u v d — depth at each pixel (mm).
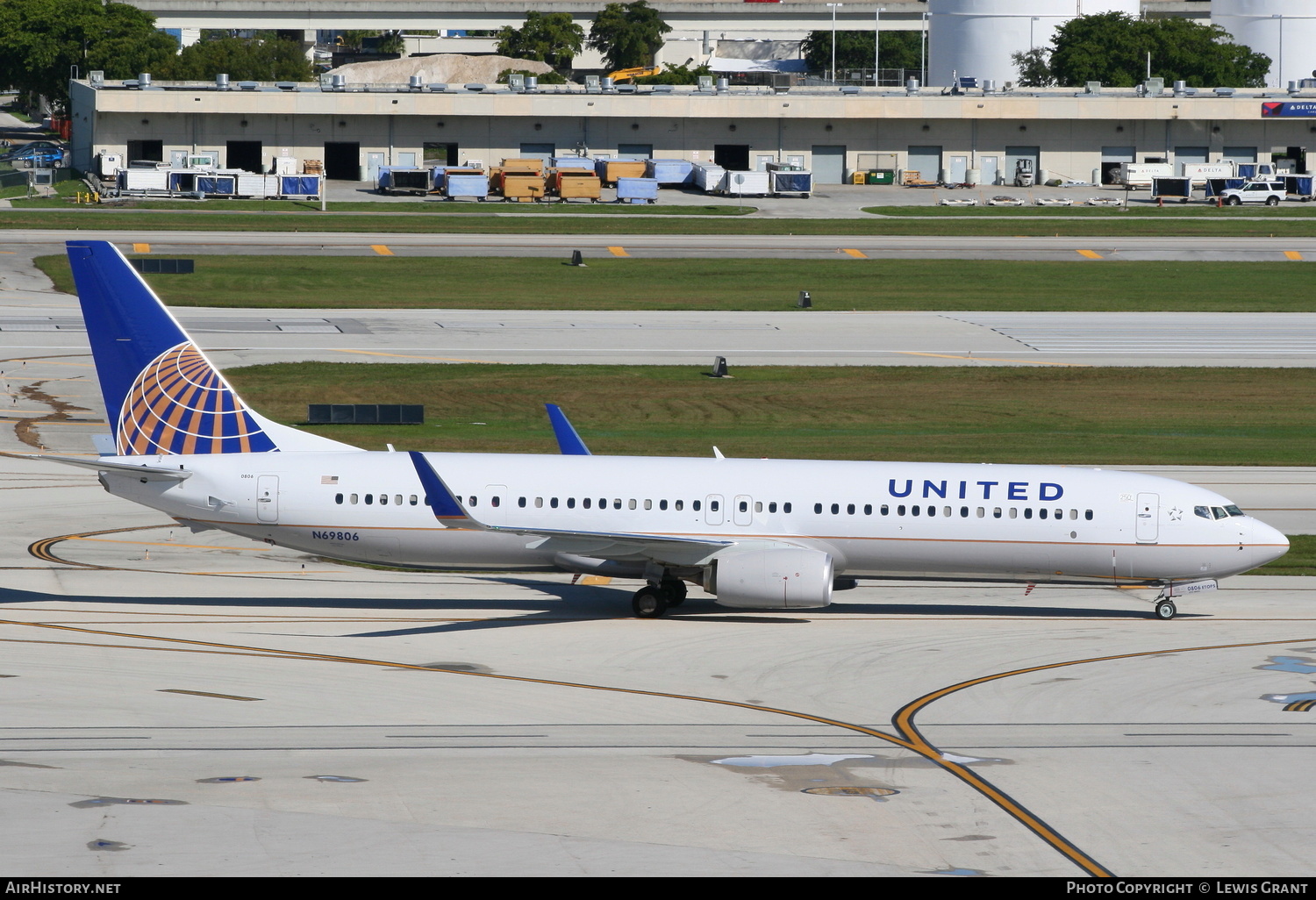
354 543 157750
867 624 154875
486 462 159625
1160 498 156125
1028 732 115188
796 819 94375
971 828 93438
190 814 92562
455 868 84500
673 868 85250
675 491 157000
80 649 136000
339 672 130375
